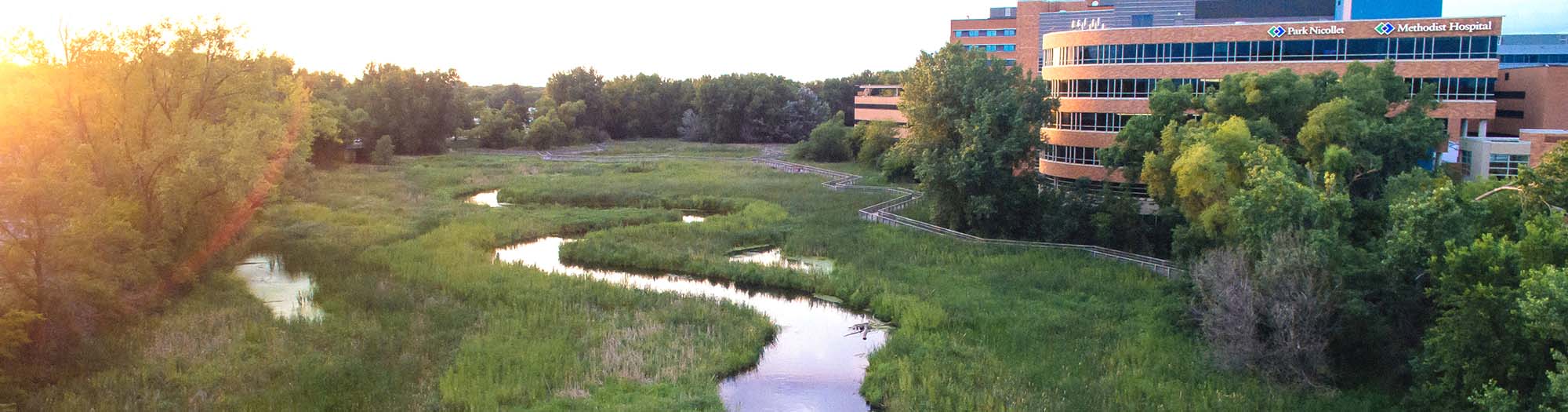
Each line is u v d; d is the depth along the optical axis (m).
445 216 73.81
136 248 41.56
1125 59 77.00
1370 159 46.94
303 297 47.00
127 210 40.19
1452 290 29.88
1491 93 66.44
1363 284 34.41
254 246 59.19
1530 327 25.28
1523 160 56.16
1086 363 37.34
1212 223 44.91
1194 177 45.00
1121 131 59.78
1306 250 34.41
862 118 157.25
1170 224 58.50
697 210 84.81
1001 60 71.75
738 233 67.00
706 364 37.12
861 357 40.28
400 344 38.25
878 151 125.56
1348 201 36.50
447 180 103.31
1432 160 58.12
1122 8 127.38
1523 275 27.42
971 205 65.25
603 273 56.78
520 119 182.12
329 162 116.88
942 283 51.28
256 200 57.94
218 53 50.97
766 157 145.50
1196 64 74.12
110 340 36.56
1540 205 32.47
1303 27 70.50
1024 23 142.50
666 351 38.47
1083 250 59.56
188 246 47.31
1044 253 58.69
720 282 54.69
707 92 182.50
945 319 43.44
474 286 48.47
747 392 35.88
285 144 65.19
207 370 34.12
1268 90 53.25
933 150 69.81
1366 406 31.69
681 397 33.25
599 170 117.06
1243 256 36.94
